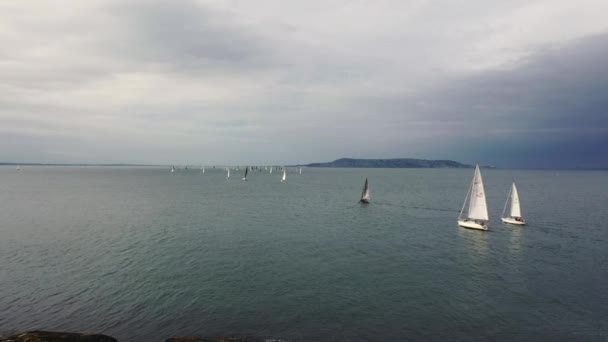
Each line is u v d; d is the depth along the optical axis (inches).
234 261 1638.8
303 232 2317.9
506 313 1143.6
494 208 3595.0
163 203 3880.4
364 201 3993.6
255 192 5442.9
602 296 1280.8
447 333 1018.7
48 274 1446.9
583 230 2453.2
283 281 1386.6
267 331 1014.4
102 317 1087.6
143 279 1395.2
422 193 5398.6
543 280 1439.5
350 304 1189.7
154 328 1027.3
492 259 1728.6
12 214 3016.7
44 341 887.1
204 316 1095.6
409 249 1904.5
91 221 2684.5
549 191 5615.2
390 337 993.5
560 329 1050.7
